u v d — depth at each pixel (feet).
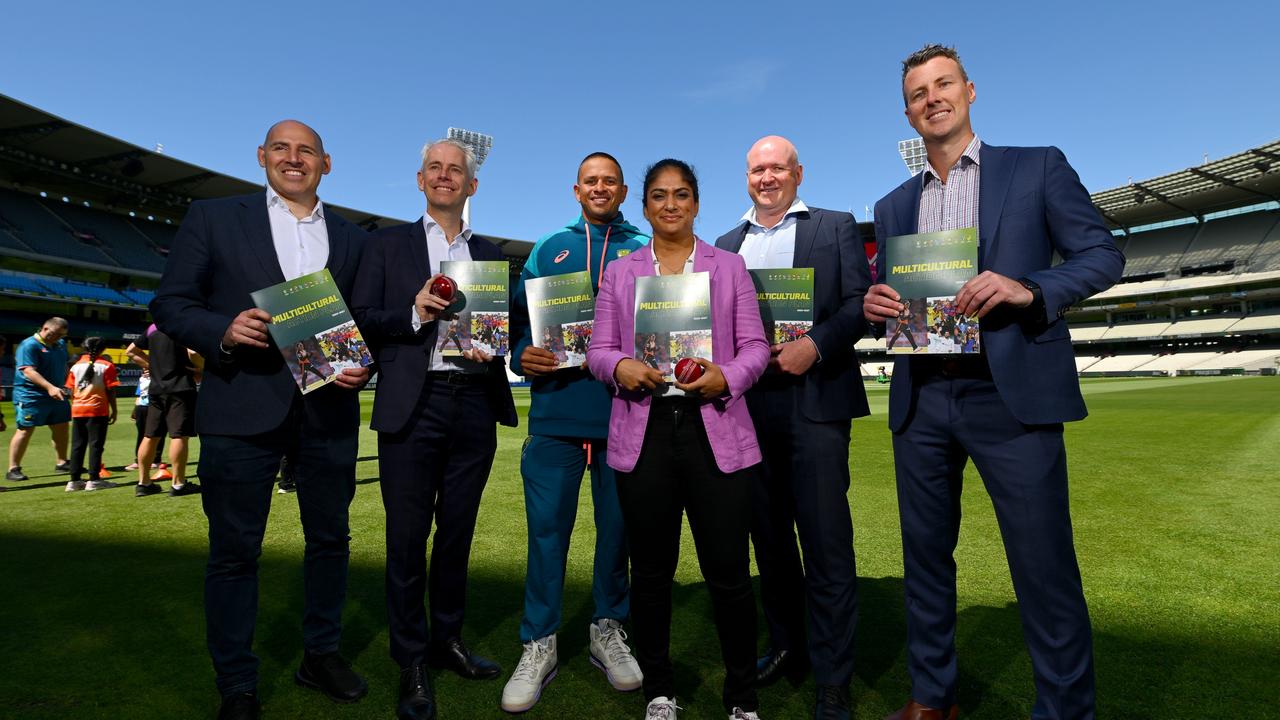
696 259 6.50
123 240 117.29
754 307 6.43
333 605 7.12
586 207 8.73
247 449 6.47
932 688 6.06
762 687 7.19
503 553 12.21
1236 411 37.88
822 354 6.73
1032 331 5.64
